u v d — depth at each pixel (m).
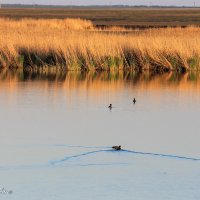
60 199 29.53
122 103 54.75
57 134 41.78
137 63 80.38
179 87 66.06
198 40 81.94
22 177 32.50
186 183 31.88
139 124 45.50
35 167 34.19
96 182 31.86
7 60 80.94
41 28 121.12
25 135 41.38
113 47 80.56
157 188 31.16
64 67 80.12
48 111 50.19
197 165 34.97
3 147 38.19
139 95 59.78
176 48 80.62
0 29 107.94
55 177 32.56
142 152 37.50
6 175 32.78
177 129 43.75
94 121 46.38
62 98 57.09
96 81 70.69
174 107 52.81
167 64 80.12
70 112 49.94
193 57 80.00
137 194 30.27
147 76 75.94
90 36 86.44
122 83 69.19
